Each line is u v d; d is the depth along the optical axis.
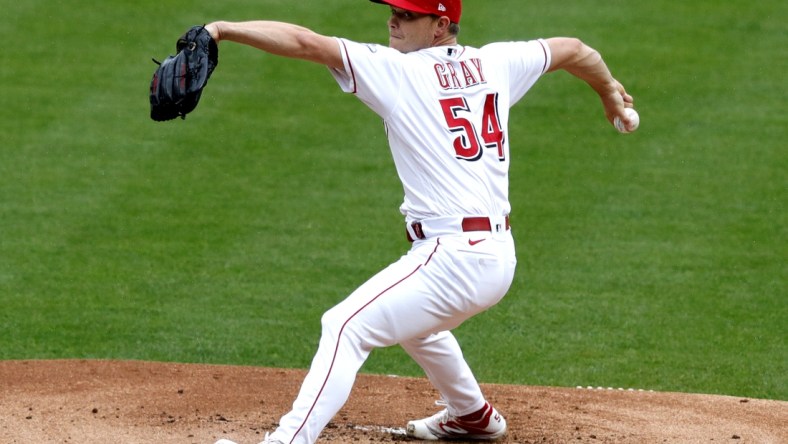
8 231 36.06
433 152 15.61
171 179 41.44
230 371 23.47
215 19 57.09
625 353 28.33
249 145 45.09
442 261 15.47
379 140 46.06
